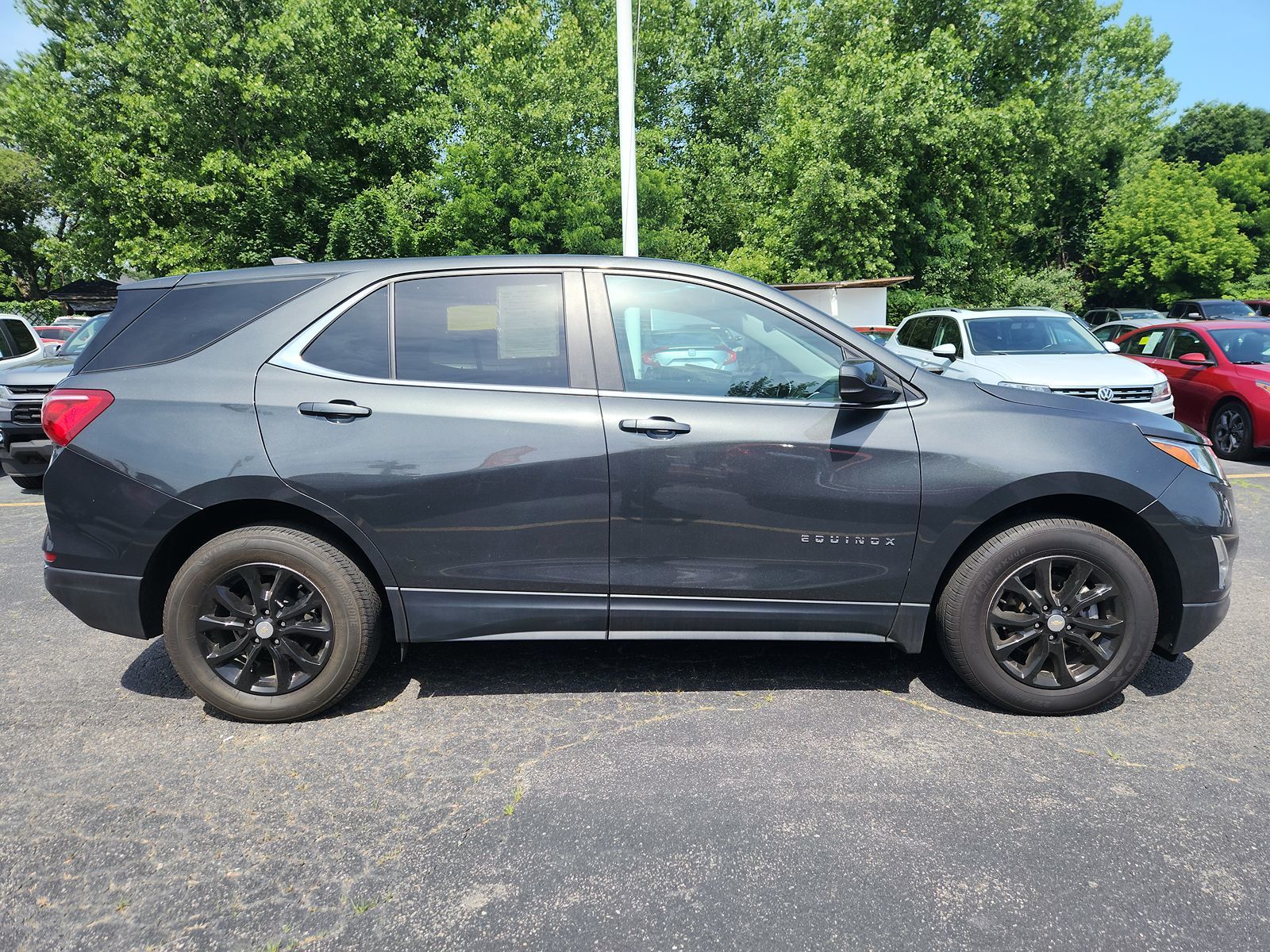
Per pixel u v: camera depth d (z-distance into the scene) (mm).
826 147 25375
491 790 2650
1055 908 2080
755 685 3428
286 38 24156
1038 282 37406
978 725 3068
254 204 25578
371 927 2035
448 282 3090
